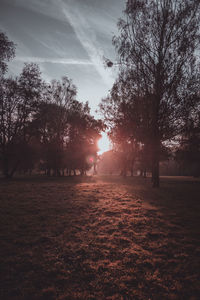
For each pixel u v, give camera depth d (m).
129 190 15.42
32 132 32.44
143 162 40.12
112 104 19.80
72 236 5.79
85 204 9.77
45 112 33.12
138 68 16.89
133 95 17.38
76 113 41.12
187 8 14.80
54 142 39.25
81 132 46.38
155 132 17.09
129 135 19.16
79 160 50.66
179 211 8.61
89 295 3.28
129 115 17.72
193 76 15.11
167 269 4.09
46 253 4.75
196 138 16.55
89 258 4.54
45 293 3.33
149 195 12.98
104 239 5.59
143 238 5.67
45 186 16.98
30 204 9.51
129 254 4.71
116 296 3.26
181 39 15.27
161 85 16.17
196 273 3.92
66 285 3.56
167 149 17.94
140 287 3.50
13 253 4.71
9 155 30.48
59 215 7.83
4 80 26.47
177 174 72.00
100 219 7.37
